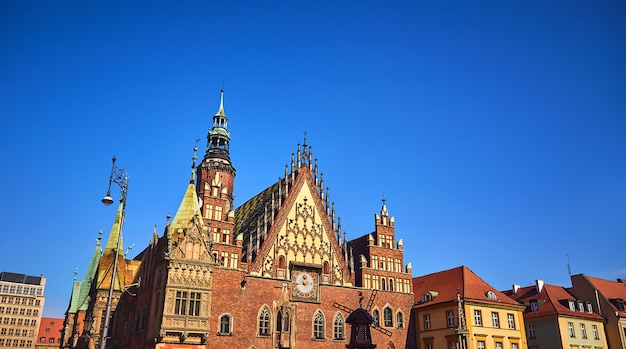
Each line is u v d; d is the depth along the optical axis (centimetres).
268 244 6881
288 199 7294
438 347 7256
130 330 6656
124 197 4012
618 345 8294
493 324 7319
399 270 7812
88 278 8738
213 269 6206
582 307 8450
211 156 9012
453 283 7750
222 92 9681
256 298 6469
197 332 5797
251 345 6222
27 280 18225
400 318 7562
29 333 17538
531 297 8681
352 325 5603
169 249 6003
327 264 7250
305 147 7800
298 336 6600
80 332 7988
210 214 6675
